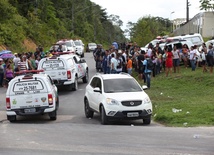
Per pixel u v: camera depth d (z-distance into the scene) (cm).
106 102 1432
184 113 1503
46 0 7956
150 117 1450
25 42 5478
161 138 1093
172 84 2292
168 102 1795
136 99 1424
